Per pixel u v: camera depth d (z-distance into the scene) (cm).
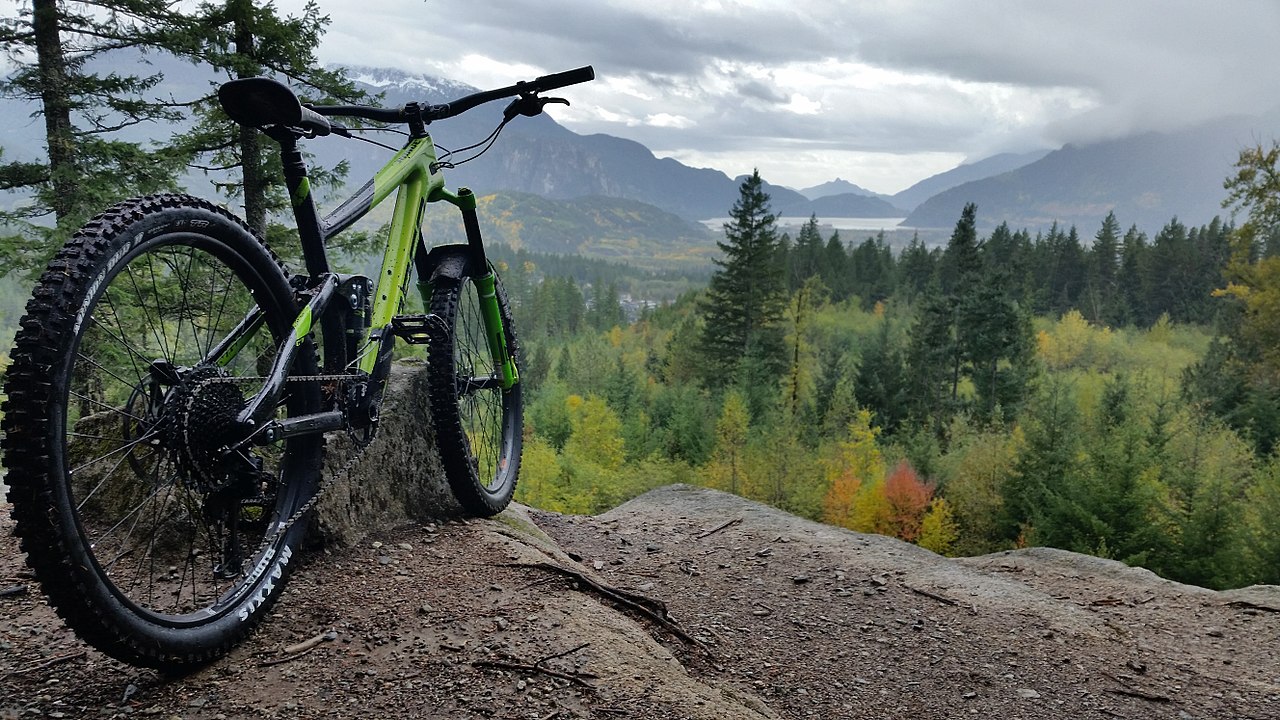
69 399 184
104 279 191
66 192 1191
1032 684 402
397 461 404
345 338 293
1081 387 6812
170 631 219
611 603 364
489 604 318
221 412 221
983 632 458
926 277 11681
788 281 9894
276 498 280
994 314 6097
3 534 351
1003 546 3697
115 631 197
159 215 208
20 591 296
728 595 472
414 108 349
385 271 325
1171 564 2656
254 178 1280
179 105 1250
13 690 229
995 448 3953
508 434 463
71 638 264
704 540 586
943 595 508
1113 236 12081
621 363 7244
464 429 418
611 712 251
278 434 237
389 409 405
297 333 250
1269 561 2466
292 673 250
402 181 334
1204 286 10800
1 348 513
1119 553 2698
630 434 5231
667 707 259
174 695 231
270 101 242
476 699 247
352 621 290
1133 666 436
